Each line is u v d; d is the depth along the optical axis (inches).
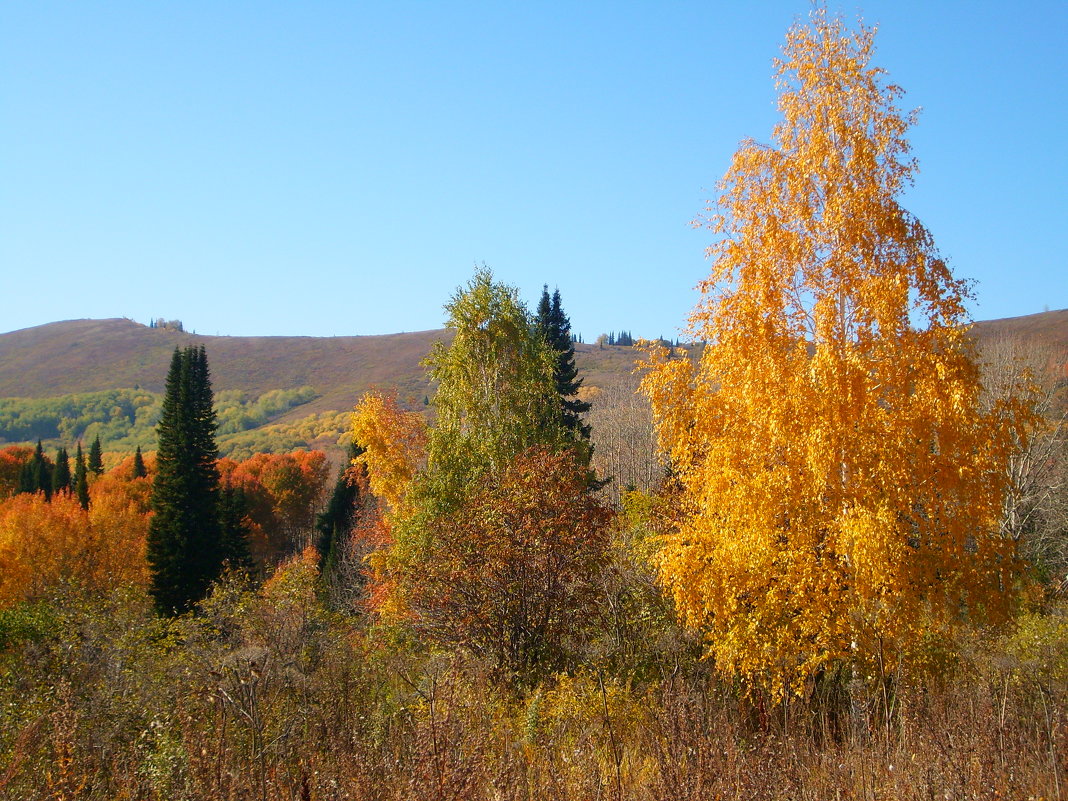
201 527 1483.8
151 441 6097.4
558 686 435.8
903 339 387.5
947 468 371.9
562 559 530.6
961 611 405.7
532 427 878.4
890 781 202.2
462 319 912.9
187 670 411.5
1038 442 949.2
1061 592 807.1
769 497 391.5
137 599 654.5
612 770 234.4
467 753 219.6
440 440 853.2
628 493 765.3
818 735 323.3
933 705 289.9
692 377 442.0
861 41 419.8
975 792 186.9
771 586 402.3
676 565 422.0
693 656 509.0
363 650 562.6
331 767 229.8
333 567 1497.3
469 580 531.5
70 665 443.2
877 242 403.9
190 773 237.8
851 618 370.9
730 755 205.5
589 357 6643.7
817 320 397.1
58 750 266.7
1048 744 227.1
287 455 3297.2
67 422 6599.4
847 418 382.0
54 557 1720.0
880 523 356.5
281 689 373.1
